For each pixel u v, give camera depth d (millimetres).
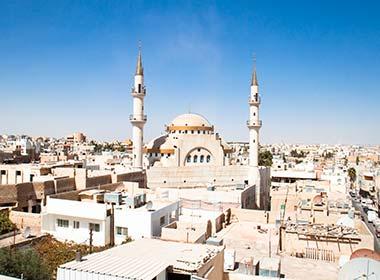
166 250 24188
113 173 79562
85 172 69625
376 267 24547
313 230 41250
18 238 44250
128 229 44594
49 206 47219
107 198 52219
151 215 44062
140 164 95500
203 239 40969
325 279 33688
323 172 133750
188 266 20938
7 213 49875
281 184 119500
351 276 24875
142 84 95125
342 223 45938
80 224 45750
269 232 49156
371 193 139875
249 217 55688
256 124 103500
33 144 196875
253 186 93500
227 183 100750
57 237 46312
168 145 102062
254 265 30766
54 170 75375
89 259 21297
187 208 56906
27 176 78125
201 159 102938
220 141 104812
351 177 172000
